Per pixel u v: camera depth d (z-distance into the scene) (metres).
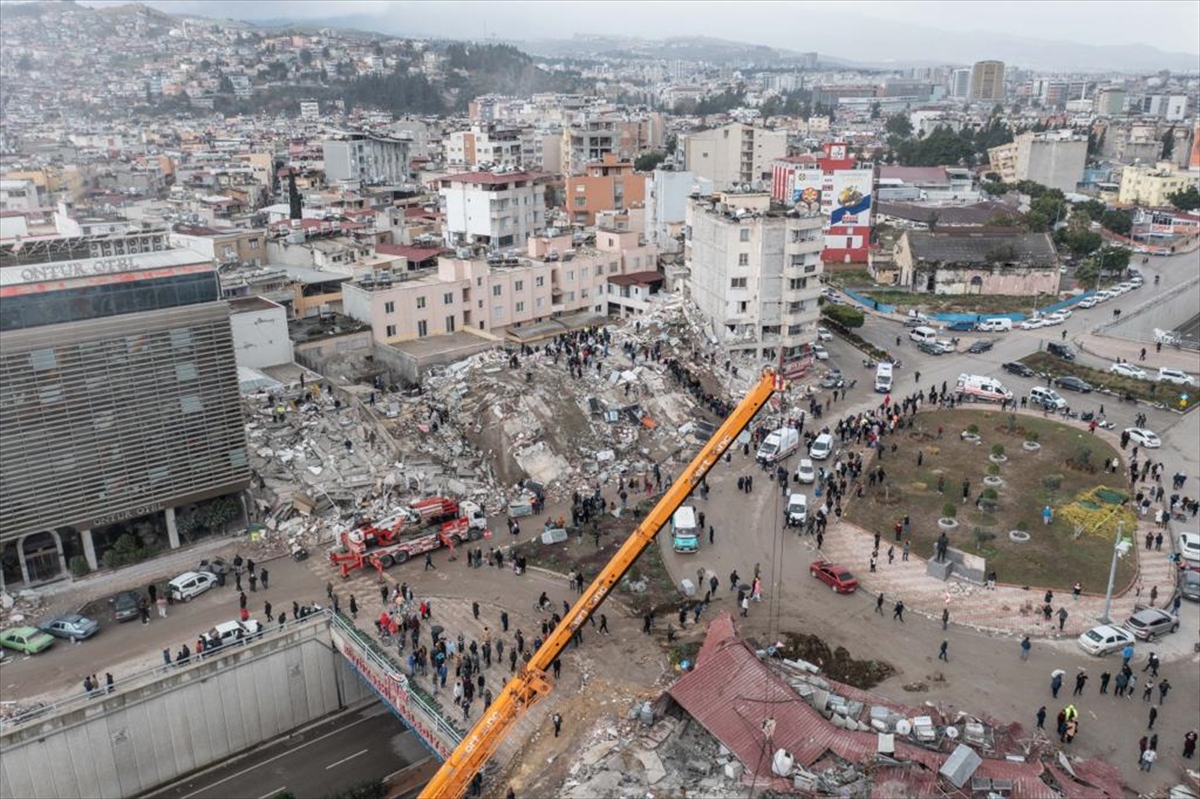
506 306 116.88
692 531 70.38
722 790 44.78
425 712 53.44
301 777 59.72
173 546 72.62
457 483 80.44
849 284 158.50
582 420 88.69
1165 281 161.12
